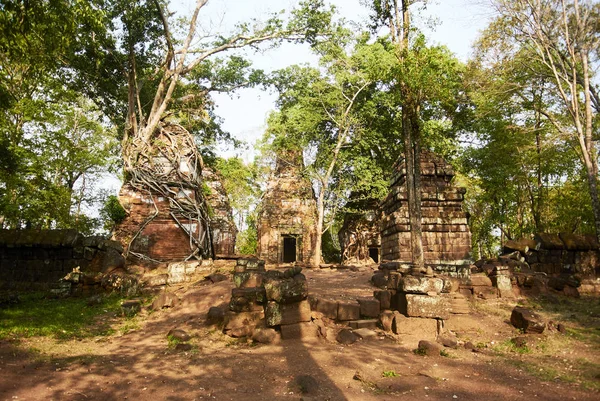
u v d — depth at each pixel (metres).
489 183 26.58
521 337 8.23
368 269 20.45
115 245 15.82
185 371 6.54
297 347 7.69
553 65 18.73
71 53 20.42
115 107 24.98
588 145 17.30
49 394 5.43
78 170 27.58
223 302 10.70
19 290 13.71
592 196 16.70
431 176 16.66
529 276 12.62
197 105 26.72
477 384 5.99
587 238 15.55
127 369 6.61
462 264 14.48
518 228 28.25
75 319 10.20
